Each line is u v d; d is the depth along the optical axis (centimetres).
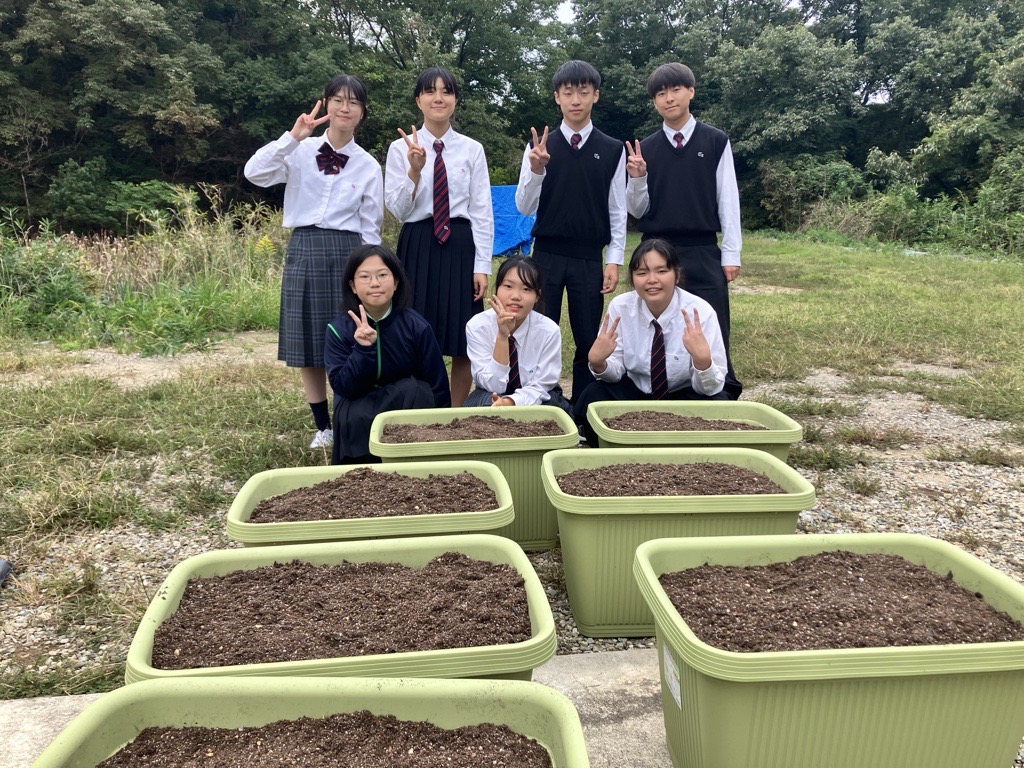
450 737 129
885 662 143
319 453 372
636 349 344
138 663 143
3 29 1745
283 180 375
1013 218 1596
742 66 2398
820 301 870
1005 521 313
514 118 2705
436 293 382
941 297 885
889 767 154
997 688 150
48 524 298
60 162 1861
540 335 338
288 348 372
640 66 2836
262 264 916
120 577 265
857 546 193
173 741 128
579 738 120
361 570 185
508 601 169
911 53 2459
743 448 264
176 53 1875
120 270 834
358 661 143
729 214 396
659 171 388
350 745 127
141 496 329
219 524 305
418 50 2169
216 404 446
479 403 334
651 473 245
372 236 387
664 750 183
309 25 2150
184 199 1002
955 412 461
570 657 219
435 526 201
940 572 187
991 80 2048
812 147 2447
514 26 2533
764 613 166
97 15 1725
